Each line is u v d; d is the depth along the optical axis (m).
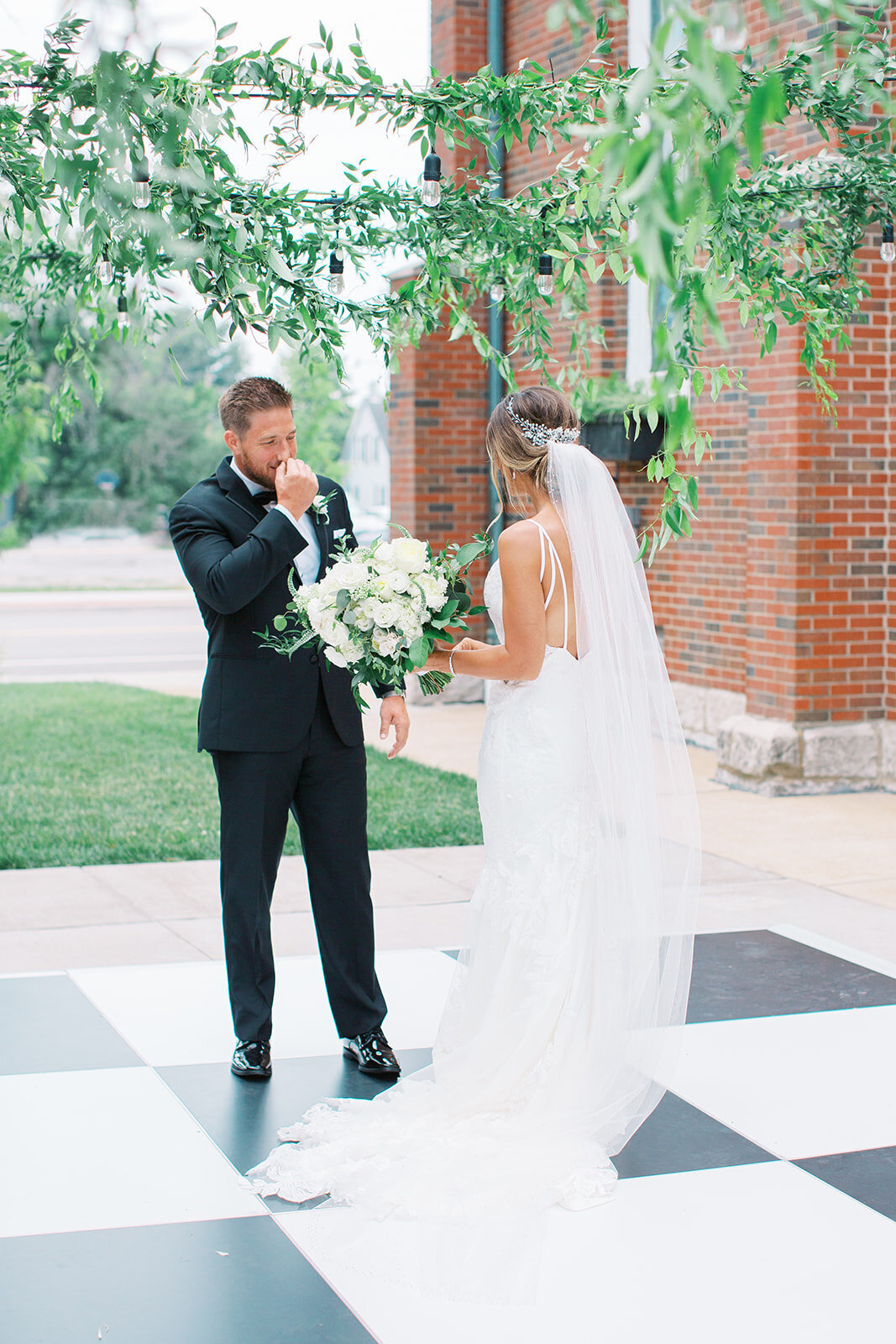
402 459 11.63
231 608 3.53
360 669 3.37
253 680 3.68
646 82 1.70
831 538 7.78
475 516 11.69
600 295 9.89
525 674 3.27
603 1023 3.29
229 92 4.13
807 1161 3.22
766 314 5.25
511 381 5.18
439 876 6.05
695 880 3.47
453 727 10.52
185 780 8.30
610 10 1.85
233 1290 2.65
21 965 4.78
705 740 9.30
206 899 5.69
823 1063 3.85
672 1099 3.59
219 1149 3.29
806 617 7.79
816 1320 2.54
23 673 15.01
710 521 9.15
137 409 48.56
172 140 3.17
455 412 11.51
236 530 3.69
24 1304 2.60
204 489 3.76
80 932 5.20
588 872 3.31
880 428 7.77
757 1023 4.17
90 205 3.15
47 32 3.26
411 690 11.76
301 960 4.84
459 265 4.93
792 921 5.34
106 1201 3.03
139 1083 3.70
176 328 5.30
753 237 5.04
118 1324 2.53
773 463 7.84
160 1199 3.04
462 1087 3.30
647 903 3.33
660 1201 3.02
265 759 3.68
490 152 4.77
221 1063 3.84
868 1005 4.33
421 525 11.52
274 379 3.71
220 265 3.76
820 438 7.67
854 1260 2.76
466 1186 2.97
